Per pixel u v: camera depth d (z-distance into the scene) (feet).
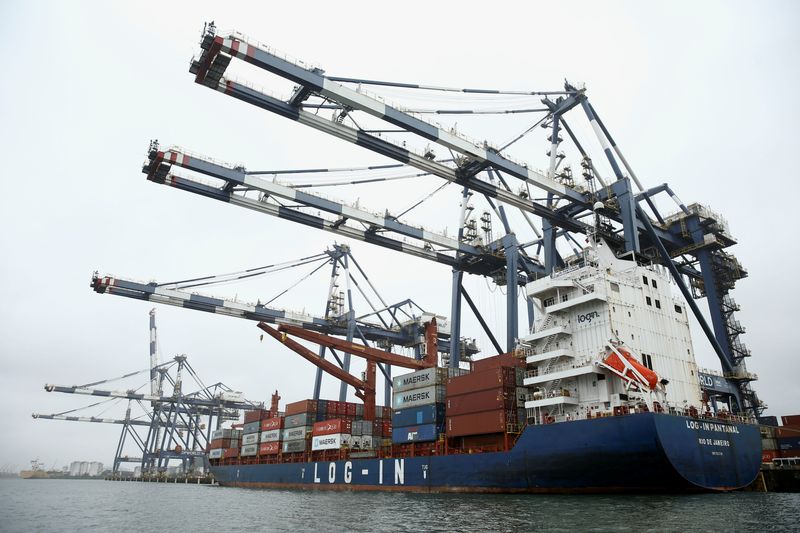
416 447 134.21
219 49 109.60
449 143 132.57
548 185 148.05
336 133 128.06
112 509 121.39
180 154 136.56
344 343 163.53
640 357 106.32
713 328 163.53
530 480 103.76
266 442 198.18
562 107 160.15
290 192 150.82
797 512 73.41
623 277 113.91
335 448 159.22
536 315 121.70
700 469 92.53
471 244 181.27
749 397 160.66
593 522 67.82
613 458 91.86
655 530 61.05
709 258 167.63
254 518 91.71
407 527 72.23
